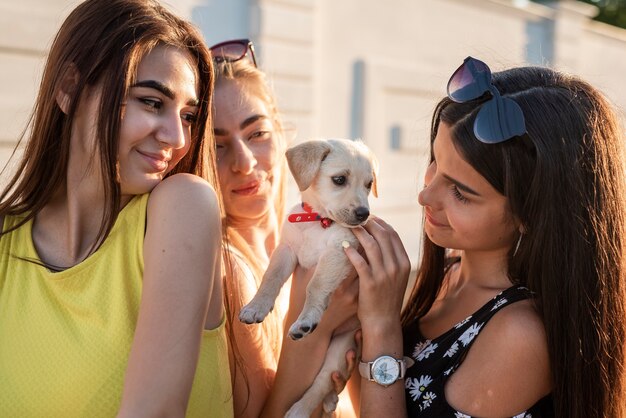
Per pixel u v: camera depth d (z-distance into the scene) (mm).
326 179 2461
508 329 1794
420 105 7812
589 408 1804
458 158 1863
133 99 1585
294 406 2176
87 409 1519
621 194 1896
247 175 2395
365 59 7109
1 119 4145
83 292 1576
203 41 1746
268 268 2297
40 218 1719
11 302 1613
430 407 1879
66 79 1612
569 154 1825
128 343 1548
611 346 1833
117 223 1598
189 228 1538
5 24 4137
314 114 6629
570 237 1814
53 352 1551
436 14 7914
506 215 1872
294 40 6277
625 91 10945
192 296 1501
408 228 7625
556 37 9398
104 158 1542
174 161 1725
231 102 2379
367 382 1955
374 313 1986
